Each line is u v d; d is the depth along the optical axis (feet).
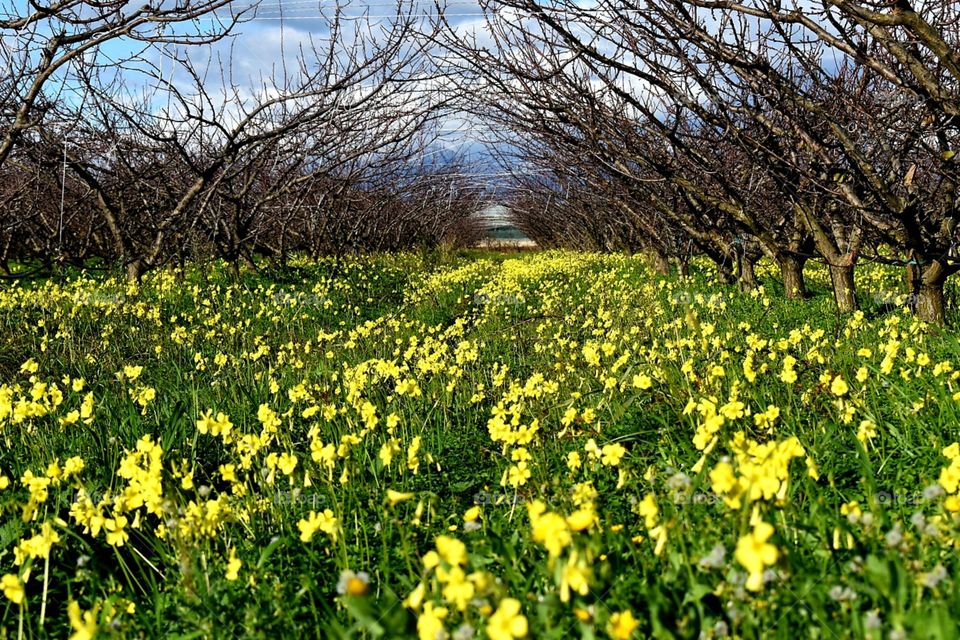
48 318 34.09
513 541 10.95
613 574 8.99
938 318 24.99
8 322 32.78
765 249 36.81
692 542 8.87
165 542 12.22
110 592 11.16
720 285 45.80
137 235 50.83
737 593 7.40
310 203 63.82
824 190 23.65
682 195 37.86
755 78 21.63
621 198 43.55
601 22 20.40
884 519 9.16
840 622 7.46
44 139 37.50
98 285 46.70
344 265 64.39
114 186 48.14
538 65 24.81
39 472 16.25
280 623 9.60
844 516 9.34
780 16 16.87
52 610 11.69
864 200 25.16
